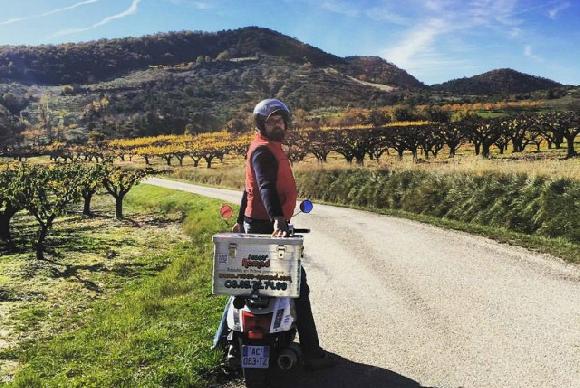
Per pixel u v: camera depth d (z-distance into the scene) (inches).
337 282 358.9
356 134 2728.8
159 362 222.4
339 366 214.8
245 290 179.2
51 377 239.6
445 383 196.7
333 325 268.1
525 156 1946.4
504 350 225.9
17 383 237.9
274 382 201.6
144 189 1905.8
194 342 239.1
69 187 1085.1
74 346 287.6
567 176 596.1
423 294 318.7
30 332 441.4
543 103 6437.0
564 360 213.2
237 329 184.2
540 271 363.6
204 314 295.4
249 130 5974.4
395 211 784.3
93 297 569.6
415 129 2460.6
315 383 199.9
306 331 205.9
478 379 198.8
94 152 4165.8
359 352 229.9
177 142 4940.9
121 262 747.4
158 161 4094.5
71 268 725.3
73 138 6127.0
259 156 185.2
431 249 459.2
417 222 644.7
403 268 390.6
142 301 407.8
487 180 689.6
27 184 935.7
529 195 596.1
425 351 228.4
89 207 1561.3
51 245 929.5
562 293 308.5
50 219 821.9
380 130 2903.5
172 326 276.5
